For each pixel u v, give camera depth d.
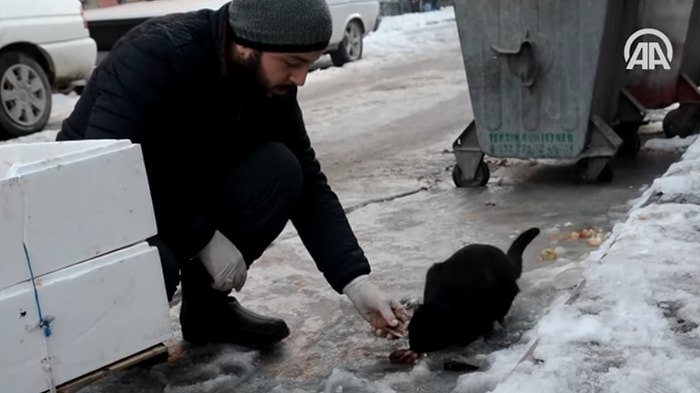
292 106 2.63
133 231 2.00
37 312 1.83
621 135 5.16
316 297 3.21
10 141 7.60
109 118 2.27
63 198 1.86
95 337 1.94
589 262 2.94
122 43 2.37
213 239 2.40
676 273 2.27
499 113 4.57
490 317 2.65
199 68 2.30
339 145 6.48
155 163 2.39
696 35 5.30
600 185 4.57
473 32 4.47
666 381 1.71
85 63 8.58
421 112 7.66
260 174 2.54
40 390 1.86
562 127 4.44
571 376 1.75
